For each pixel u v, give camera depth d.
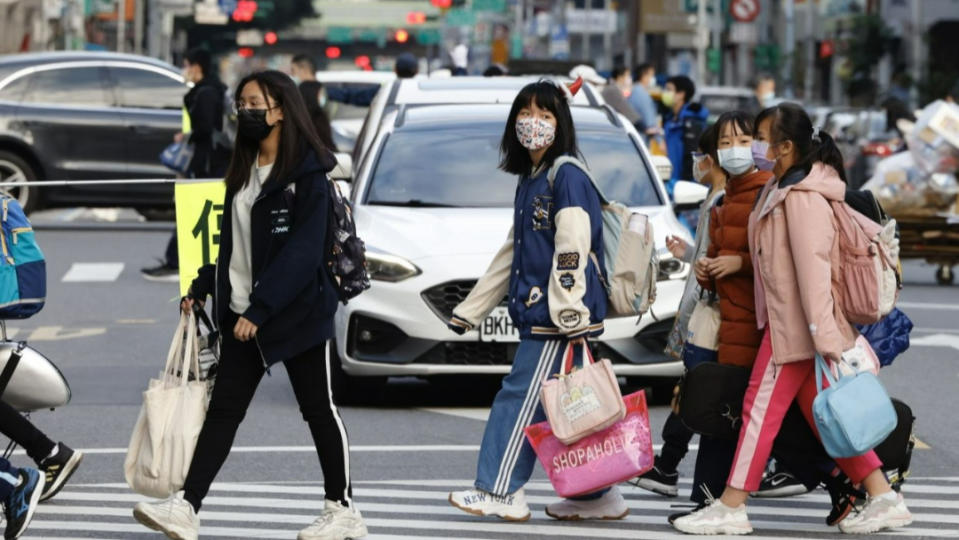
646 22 174.12
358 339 27.66
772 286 18.44
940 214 48.47
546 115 18.95
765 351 18.66
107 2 144.50
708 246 20.11
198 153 44.69
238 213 17.78
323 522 18.31
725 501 19.03
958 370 33.47
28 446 20.69
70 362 33.62
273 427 26.56
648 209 29.17
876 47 136.25
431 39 190.00
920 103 123.25
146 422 17.81
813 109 100.44
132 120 58.19
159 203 58.69
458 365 27.36
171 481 17.72
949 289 48.00
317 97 43.81
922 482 22.52
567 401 18.88
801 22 170.50
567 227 18.77
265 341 17.61
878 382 18.58
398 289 27.42
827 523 19.55
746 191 19.19
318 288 17.86
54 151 57.69
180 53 168.50
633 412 19.06
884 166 49.06
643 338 27.38
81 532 19.20
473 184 29.92
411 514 20.16
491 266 19.89
